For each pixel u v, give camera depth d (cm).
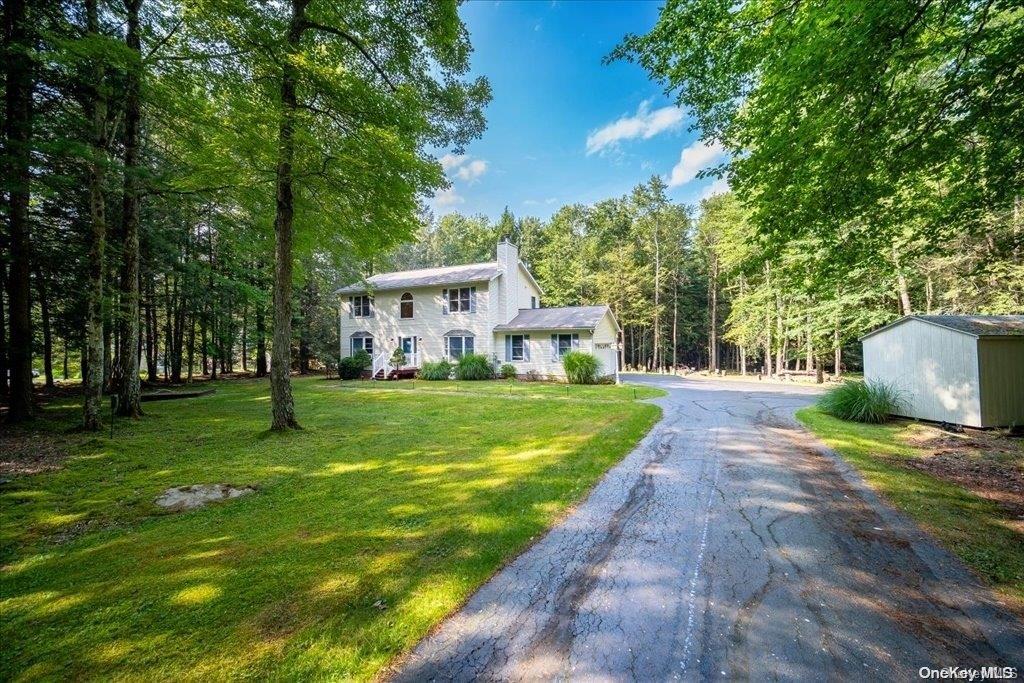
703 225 3400
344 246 1117
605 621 256
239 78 763
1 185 797
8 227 1048
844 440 738
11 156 784
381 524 399
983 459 616
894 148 542
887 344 1034
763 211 643
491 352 2214
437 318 2355
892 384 1007
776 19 573
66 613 266
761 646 233
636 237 3919
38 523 413
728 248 2578
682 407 1158
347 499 470
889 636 240
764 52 583
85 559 339
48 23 827
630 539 367
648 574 310
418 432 834
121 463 625
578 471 560
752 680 207
